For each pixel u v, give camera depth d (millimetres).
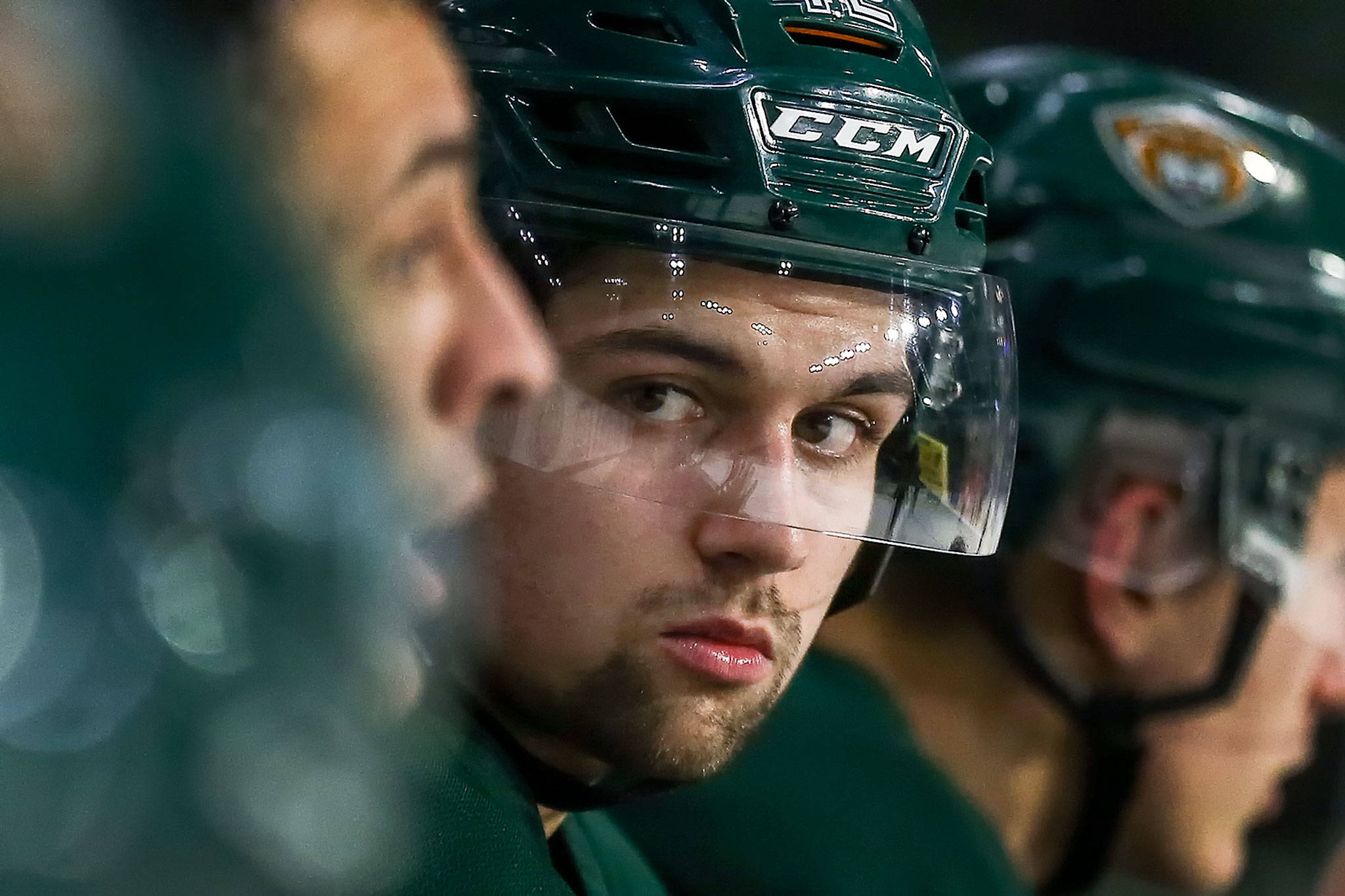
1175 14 7465
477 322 1444
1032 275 3934
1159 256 3893
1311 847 5254
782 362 2180
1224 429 3953
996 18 7207
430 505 1279
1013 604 3893
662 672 2166
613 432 2150
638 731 2168
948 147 2361
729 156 2168
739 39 2232
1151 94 4078
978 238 2496
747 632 2205
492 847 1817
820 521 2232
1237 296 3896
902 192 2289
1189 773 4199
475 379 1436
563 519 2123
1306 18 7570
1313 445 4035
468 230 1458
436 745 1746
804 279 2205
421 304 1336
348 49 1128
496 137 2191
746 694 2230
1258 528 4016
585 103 2189
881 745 3312
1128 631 3980
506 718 2189
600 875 2689
